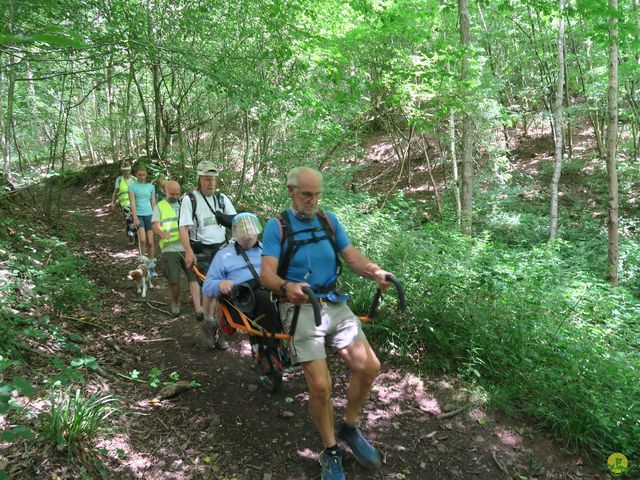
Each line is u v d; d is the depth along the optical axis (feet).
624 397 12.26
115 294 18.75
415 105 31.01
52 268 16.56
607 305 17.30
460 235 22.29
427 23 32.78
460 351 14.30
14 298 13.41
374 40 29.50
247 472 9.68
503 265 18.70
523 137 57.82
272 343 10.70
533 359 13.56
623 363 13.38
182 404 11.68
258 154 36.50
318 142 32.24
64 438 9.02
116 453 9.41
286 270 9.06
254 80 20.77
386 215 22.52
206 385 12.67
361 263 9.50
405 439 11.13
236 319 11.14
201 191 14.93
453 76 25.29
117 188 28.35
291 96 21.31
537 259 21.63
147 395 11.85
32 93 45.62
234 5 25.81
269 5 22.85
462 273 16.80
